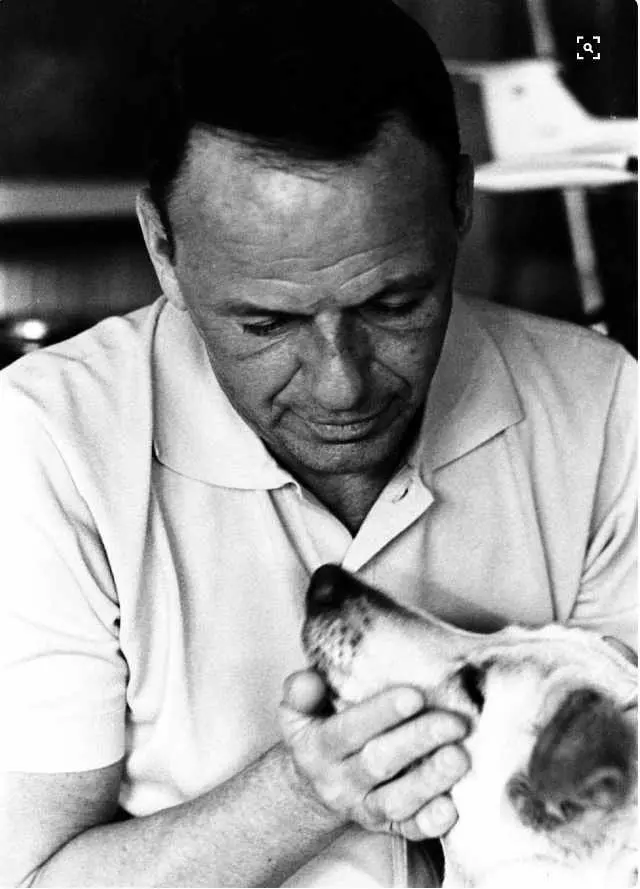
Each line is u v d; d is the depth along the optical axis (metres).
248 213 1.18
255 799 1.37
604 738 1.27
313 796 1.35
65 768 1.40
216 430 1.48
